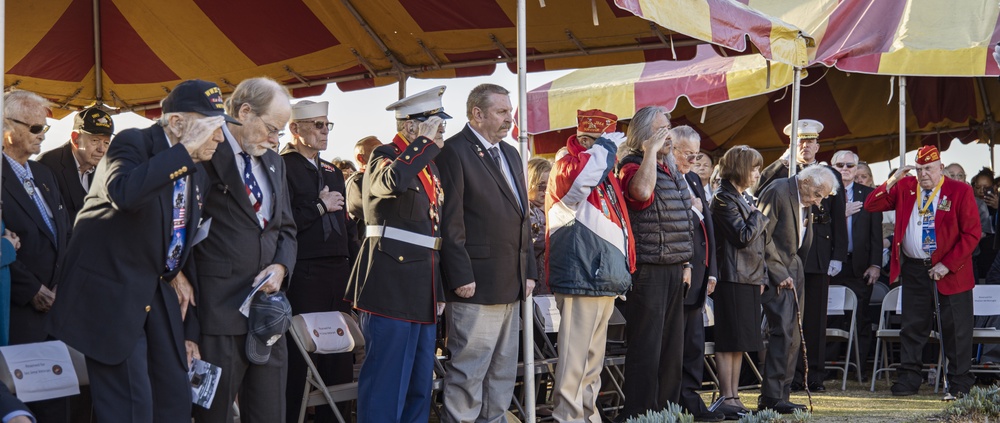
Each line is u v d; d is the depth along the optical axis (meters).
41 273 4.82
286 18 7.77
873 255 9.60
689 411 6.96
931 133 14.19
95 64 8.38
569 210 5.80
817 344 8.77
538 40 7.64
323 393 5.41
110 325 3.82
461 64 8.12
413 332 5.08
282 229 4.56
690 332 7.01
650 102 11.43
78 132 5.45
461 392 5.35
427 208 5.11
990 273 9.53
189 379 4.10
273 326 4.31
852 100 13.66
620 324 7.58
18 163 4.85
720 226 7.00
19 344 4.37
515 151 5.71
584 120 5.93
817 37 10.59
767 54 6.99
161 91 8.75
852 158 9.59
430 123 5.06
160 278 3.99
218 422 4.30
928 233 8.33
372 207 5.12
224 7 7.69
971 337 8.23
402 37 7.91
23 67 8.12
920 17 10.40
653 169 6.09
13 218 4.75
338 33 7.91
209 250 4.26
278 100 4.38
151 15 7.86
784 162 9.10
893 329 9.36
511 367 5.61
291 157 5.93
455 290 5.25
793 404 7.20
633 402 6.29
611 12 7.04
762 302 7.35
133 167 3.81
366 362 5.06
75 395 4.84
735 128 14.04
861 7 10.75
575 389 5.88
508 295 5.43
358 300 5.07
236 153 4.35
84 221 3.90
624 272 5.80
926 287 8.41
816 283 8.74
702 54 12.13
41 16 7.67
